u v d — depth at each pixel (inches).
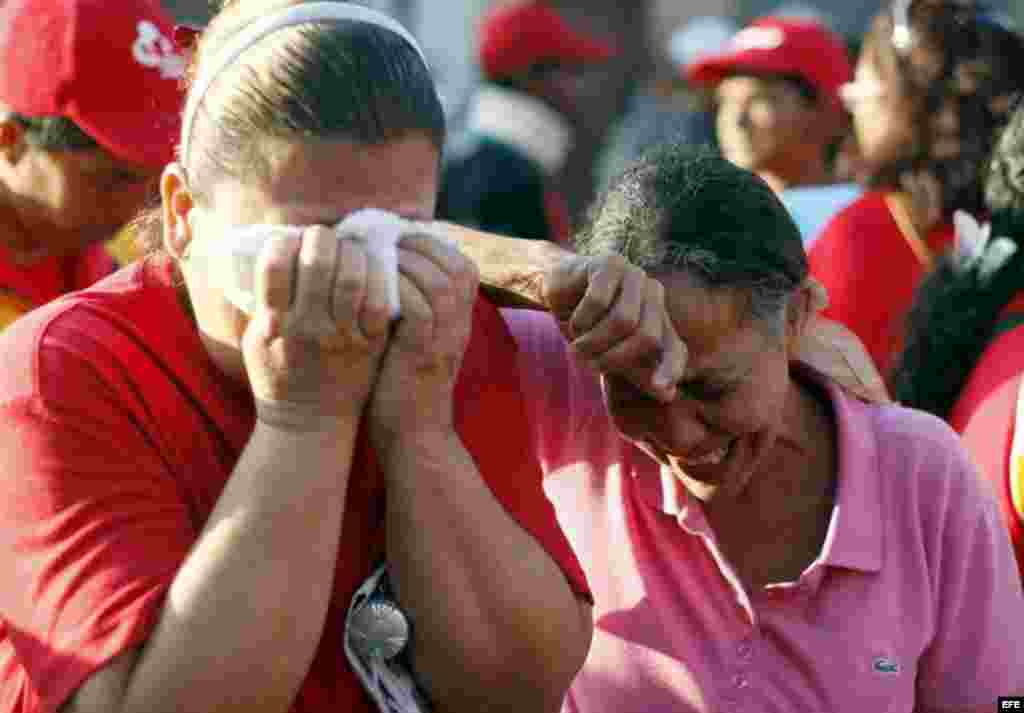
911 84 204.4
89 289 106.0
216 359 102.9
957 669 125.9
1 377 100.7
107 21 165.5
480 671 103.8
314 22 98.7
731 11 585.6
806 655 123.0
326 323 94.3
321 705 104.1
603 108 536.7
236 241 95.5
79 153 164.4
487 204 336.8
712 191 116.6
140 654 95.6
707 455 118.6
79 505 98.0
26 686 100.3
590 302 108.7
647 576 126.3
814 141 278.4
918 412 130.9
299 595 95.9
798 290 119.0
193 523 102.2
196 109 100.3
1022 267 154.6
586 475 129.8
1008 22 208.5
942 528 125.5
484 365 112.1
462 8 470.0
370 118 96.1
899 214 202.5
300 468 96.6
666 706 124.7
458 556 102.0
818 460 127.6
